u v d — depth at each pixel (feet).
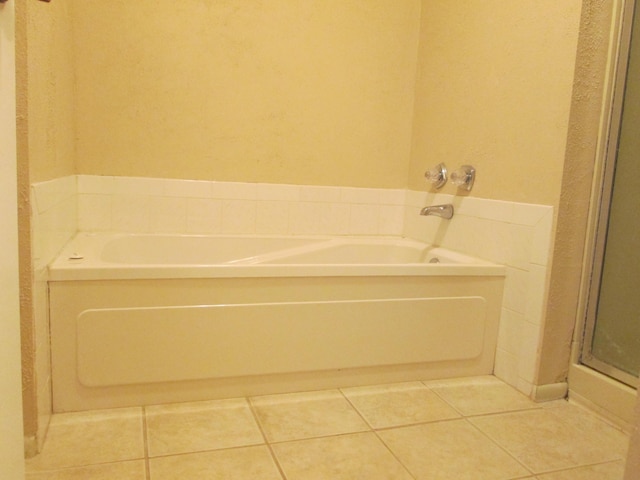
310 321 5.61
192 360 5.24
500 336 6.43
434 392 5.95
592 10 5.35
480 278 6.26
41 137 4.57
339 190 8.42
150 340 5.08
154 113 7.30
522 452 4.75
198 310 5.19
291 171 8.11
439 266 6.05
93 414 4.95
